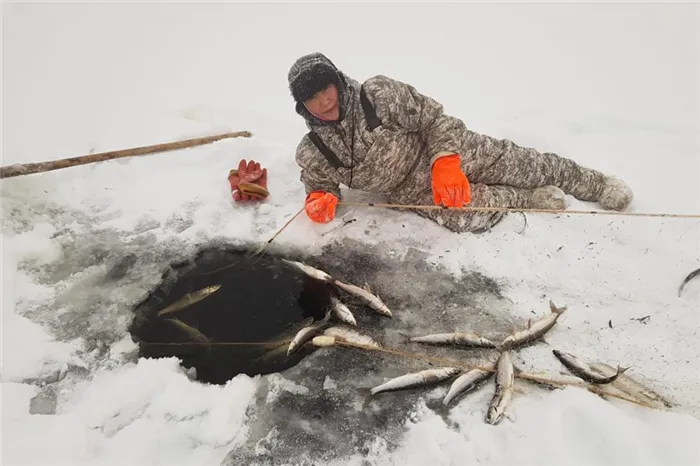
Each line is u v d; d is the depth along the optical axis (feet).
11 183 13.42
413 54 21.44
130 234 12.84
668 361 9.30
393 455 8.16
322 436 8.52
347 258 11.99
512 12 24.70
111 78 20.12
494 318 10.44
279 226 12.84
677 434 7.79
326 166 11.66
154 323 10.83
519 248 11.72
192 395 9.09
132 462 8.16
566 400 8.46
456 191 10.56
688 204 12.53
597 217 12.16
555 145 15.02
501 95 18.16
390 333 10.25
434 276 11.41
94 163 14.65
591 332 9.92
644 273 10.94
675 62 19.29
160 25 25.27
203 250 12.41
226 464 8.20
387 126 10.73
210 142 15.48
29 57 21.59
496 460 7.89
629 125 15.78
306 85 9.32
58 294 11.25
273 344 10.33
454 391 8.74
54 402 9.12
